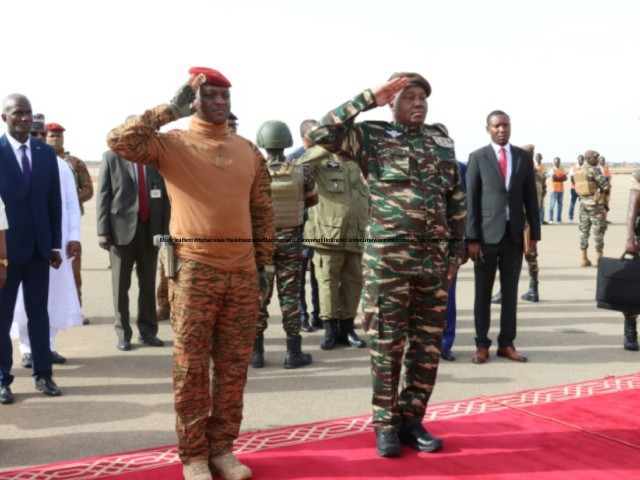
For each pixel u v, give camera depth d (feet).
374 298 12.44
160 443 13.37
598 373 18.24
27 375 18.06
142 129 10.64
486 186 18.84
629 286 19.60
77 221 19.07
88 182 26.23
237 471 11.41
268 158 18.52
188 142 11.10
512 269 19.33
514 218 18.81
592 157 38.70
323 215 20.11
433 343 12.77
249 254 11.64
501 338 19.81
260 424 14.39
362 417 14.47
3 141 15.65
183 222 11.16
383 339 12.44
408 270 12.29
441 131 13.07
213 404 11.84
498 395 16.01
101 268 38.78
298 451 12.62
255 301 11.82
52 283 18.88
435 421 14.17
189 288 11.14
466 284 34.06
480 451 12.59
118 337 21.11
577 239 54.13
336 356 20.21
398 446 12.34
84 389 16.90
